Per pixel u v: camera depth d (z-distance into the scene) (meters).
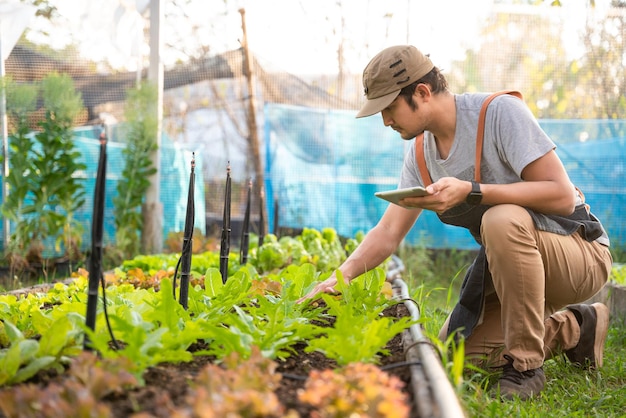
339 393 1.48
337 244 6.79
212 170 9.98
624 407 2.77
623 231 7.57
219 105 10.48
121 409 1.61
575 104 8.21
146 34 7.74
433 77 2.92
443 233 7.65
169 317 2.24
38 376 1.93
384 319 2.12
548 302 3.12
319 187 7.96
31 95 6.84
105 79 7.77
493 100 2.94
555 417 2.50
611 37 8.10
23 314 2.80
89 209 7.75
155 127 7.40
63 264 6.78
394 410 1.39
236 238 8.55
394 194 2.70
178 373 1.95
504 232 2.72
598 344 3.29
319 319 2.76
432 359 2.03
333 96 8.35
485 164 2.96
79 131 7.99
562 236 2.93
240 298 2.80
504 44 8.27
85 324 2.02
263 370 1.82
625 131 7.70
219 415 1.36
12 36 7.45
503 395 2.72
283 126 7.99
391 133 7.95
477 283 2.96
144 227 7.49
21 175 6.86
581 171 7.64
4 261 6.79
